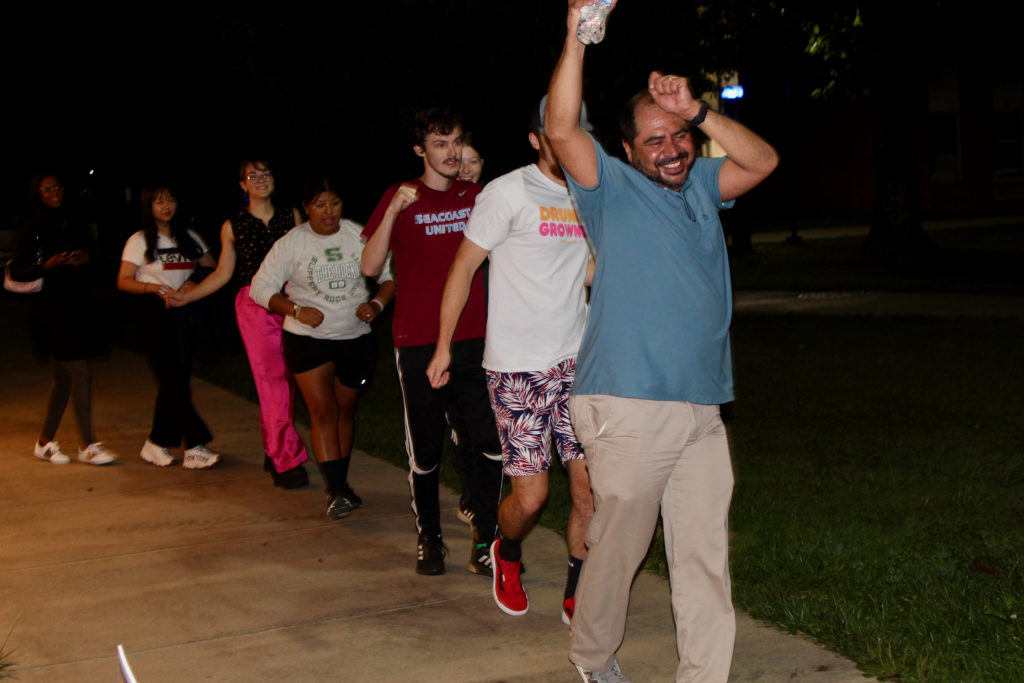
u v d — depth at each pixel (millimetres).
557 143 3461
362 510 6441
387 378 10953
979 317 12852
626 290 3520
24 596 5176
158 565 5574
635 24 11586
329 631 4637
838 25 18156
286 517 6363
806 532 5375
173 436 7715
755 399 8828
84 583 5336
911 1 19328
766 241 25812
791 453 7027
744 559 5074
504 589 4715
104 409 9992
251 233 6770
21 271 7488
